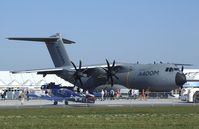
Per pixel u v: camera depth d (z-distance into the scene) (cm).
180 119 5369
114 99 12519
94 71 12706
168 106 8256
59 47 13450
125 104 9200
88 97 9975
